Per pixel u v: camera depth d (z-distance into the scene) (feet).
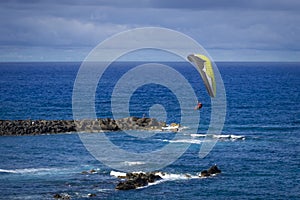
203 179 211.41
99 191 190.80
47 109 456.45
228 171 225.56
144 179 201.67
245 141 299.17
